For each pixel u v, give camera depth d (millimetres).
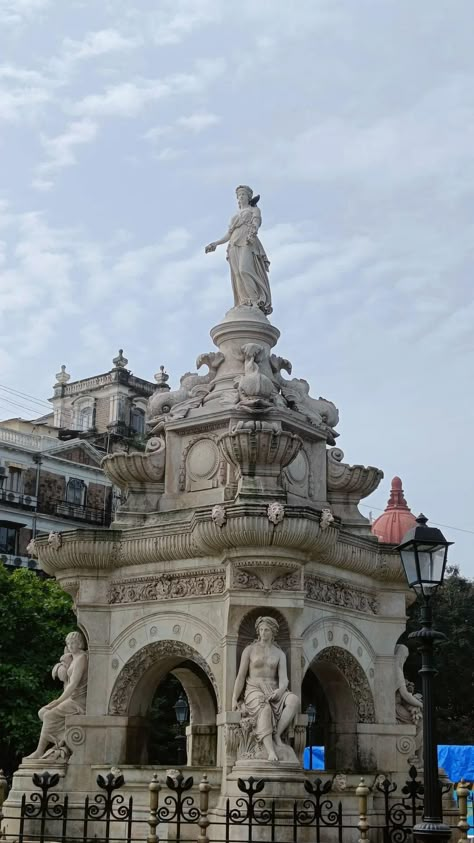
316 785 10367
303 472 14844
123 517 14469
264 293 15703
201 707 16047
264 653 12367
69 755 13398
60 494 58562
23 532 55500
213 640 12961
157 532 13695
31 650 34438
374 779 13109
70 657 14148
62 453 59812
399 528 23406
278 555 12461
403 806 12266
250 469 13125
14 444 56781
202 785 9867
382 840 12891
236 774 11797
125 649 13758
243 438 12969
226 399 14539
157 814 9836
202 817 9773
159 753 34531
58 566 14344
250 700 12188
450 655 41438
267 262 15883
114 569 14148
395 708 14508
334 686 14422
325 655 13711
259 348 14711
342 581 14055
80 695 13789
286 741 12195
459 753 20875
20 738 33250
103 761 13383
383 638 14727
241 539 12367
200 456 14484
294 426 14594
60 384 71750
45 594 36469
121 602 13977
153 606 13641
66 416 70688
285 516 12281
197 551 13289
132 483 14727
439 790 10703
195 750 15688
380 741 14180
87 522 59375
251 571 12656
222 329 15375
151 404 15164
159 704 33938
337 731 14344
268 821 11320
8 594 34438
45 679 34938
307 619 13266
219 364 15312
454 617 42062
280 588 12672
